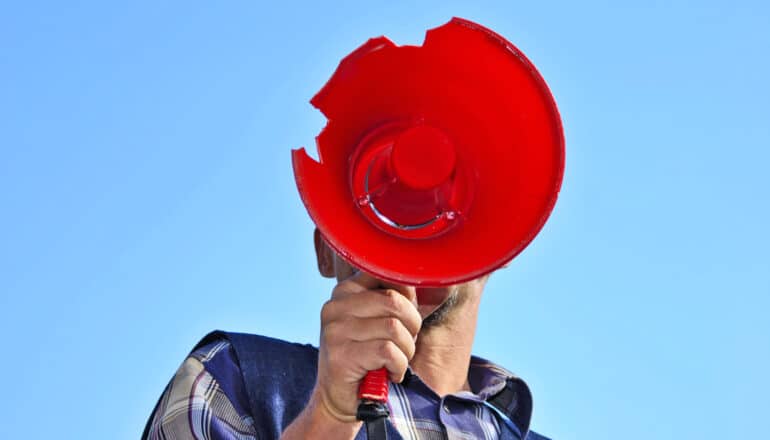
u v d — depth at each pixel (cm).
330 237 296
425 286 296
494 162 326
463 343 445
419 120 337
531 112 318
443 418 415
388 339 297
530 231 304
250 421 395
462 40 322
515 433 436
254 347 419
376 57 327
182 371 402
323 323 307
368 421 295
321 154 317
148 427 399
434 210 322
